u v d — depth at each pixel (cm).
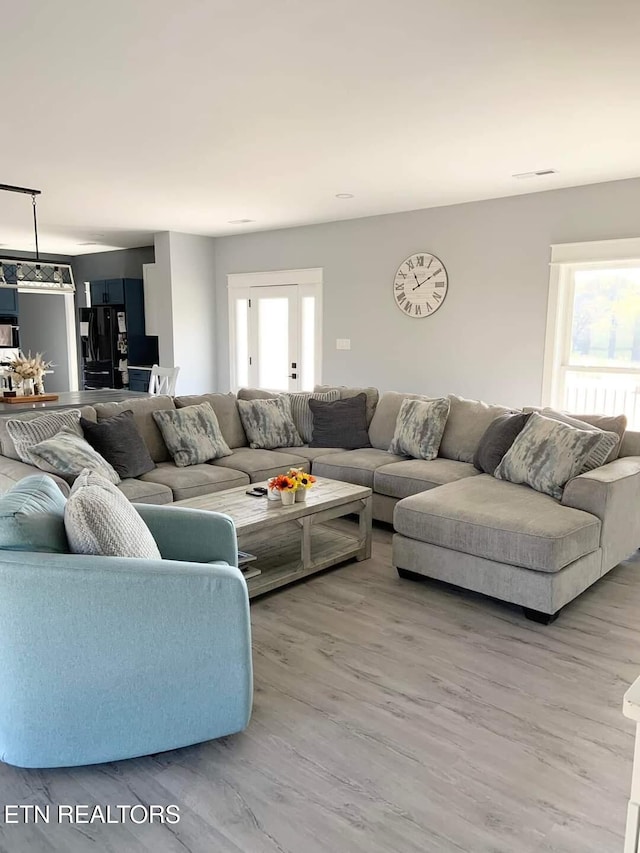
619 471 331
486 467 390
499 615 299
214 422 450
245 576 311
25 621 176
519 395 562
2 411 445
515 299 554
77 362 1066
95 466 347
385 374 654
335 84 295
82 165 444
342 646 268
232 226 713
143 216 649
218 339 817
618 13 228
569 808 176
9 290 946
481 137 377
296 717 218
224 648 193
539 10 226
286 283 730
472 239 574
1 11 226
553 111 331
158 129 363
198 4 222
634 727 213
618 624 290
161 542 244
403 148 399
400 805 177
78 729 185
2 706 183
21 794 182
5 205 584
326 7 224
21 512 185
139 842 165
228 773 190
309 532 333
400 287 629
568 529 287
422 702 227
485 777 189
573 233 515
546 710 223
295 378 740
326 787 184
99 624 180
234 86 297
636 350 504
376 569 357
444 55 263
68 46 255
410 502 330
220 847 163
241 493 358
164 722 192
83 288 1038
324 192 532
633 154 413
